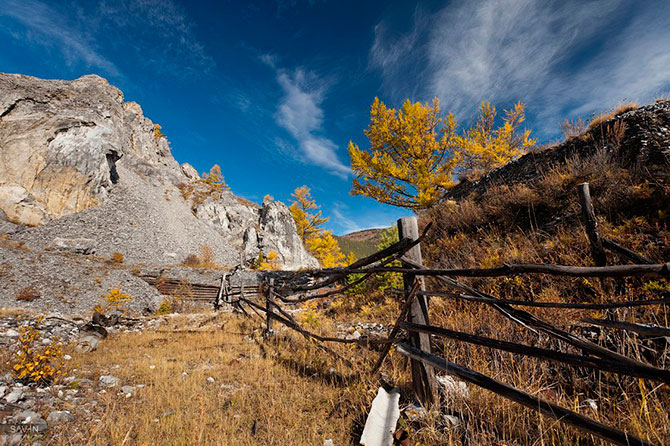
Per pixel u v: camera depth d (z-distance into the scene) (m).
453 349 3.32
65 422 2.65
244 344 5.73
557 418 1.56
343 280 9.25
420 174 13.97
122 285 12.51
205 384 3.65
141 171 34.41
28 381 3.43
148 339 6.34
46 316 7.20
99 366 4.32
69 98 22.41
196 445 2.23
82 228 19.17
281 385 3.49
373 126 14.72
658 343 2.35
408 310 2.73
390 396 2.64
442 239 8.71
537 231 6.32
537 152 10.12
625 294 3.33
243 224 34.09
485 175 12.39
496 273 1.83
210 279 16.48
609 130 7.82
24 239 15.84
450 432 1.94
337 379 3.49
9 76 20.36
